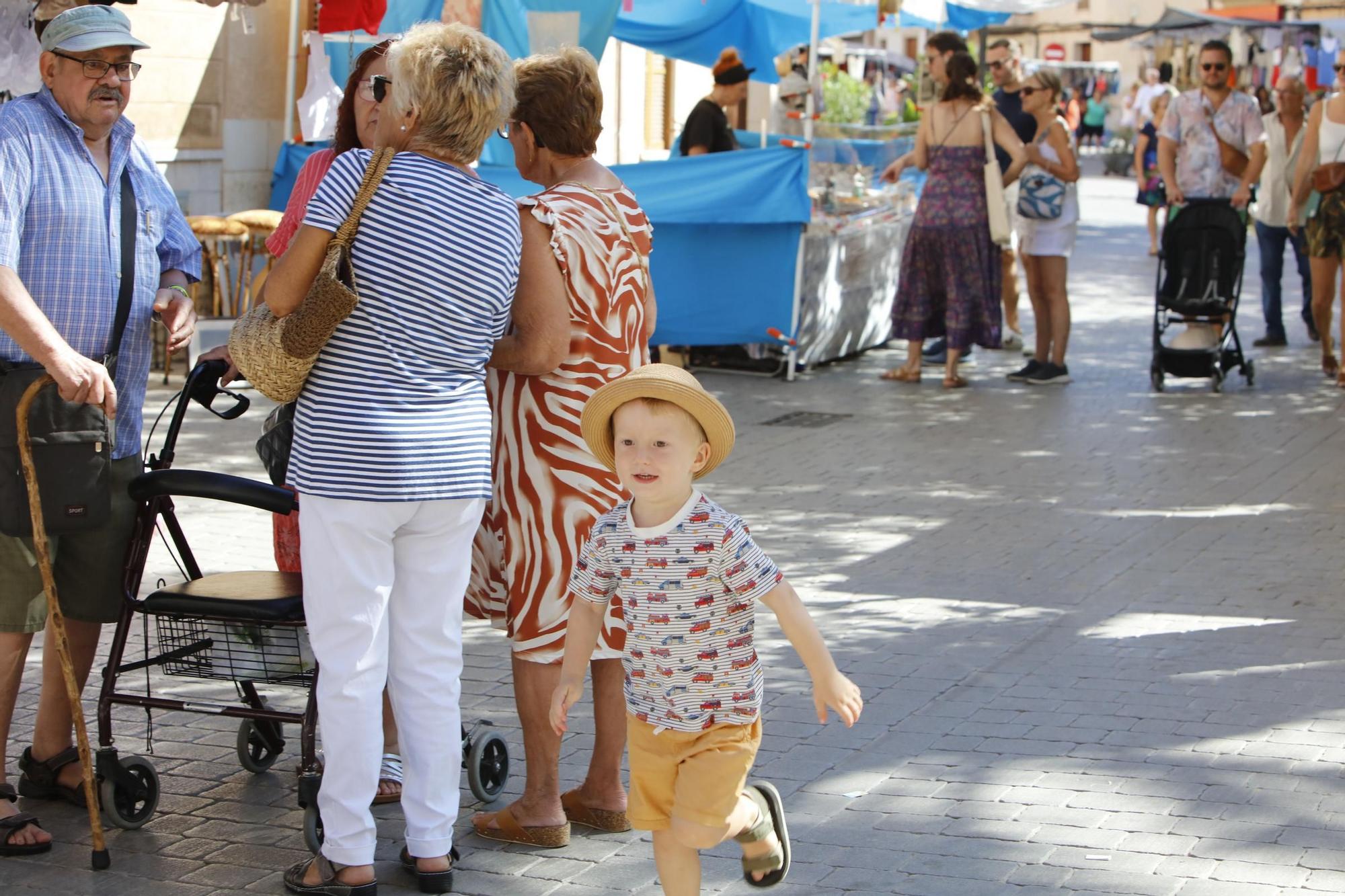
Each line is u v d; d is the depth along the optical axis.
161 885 6.39
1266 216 21.92
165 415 16.34
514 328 6.62
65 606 7.16
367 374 5.91
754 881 5.91
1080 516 13.03
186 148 19.28
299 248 5.89
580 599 5.72
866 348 22.20
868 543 12.23
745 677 5.58
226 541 12.05
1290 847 6.70
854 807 7.22
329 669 6.07
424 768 6.32
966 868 6.54
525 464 6.73
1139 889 6.30
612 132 26.70
